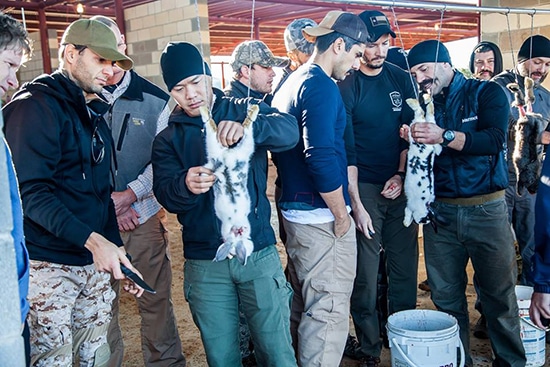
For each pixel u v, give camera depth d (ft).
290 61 11.25
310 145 8.00
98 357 7.59
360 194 10.52
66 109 6.96
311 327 8.67
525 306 10.58
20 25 6.18
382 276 11.76
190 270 7.86
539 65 13.46
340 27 8.43
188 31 29.86
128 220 9.43
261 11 41.68
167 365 10.08
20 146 6.59
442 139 9.28
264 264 7.67
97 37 7.05
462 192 9.77
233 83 10.60
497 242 9.78
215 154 6.89
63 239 6.95
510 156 13.30
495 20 22.47
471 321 12.98
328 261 8.57
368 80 10.40
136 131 9.57
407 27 50.39
